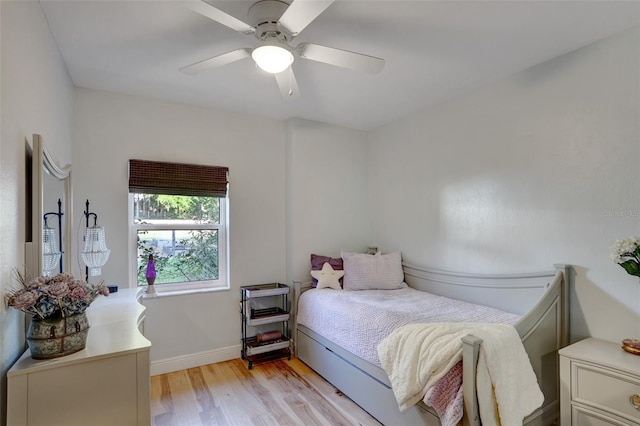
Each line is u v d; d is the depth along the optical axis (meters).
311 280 3.46
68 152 2.39
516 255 2.44
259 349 3.03
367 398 2.24
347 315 2.48
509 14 1.75
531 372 1.65
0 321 1.15
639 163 1.85
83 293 1.31
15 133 1.30
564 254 2.17
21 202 1.38
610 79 1.96
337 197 3.69
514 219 2.46
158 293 2.90
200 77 2.49
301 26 1.52
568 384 1.77
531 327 1.88
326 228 3.60
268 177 3.44
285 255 3.51
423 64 2.30
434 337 1.74
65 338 1.27
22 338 1.41
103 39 1.96
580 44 2.05
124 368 1.33
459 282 2.82
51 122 1.88
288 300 3.42
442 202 3.02
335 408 2.32
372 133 3.88
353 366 2.40
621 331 1.92
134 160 2.77
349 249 3.75
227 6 1.66
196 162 3.07
